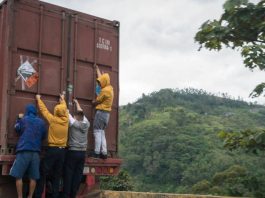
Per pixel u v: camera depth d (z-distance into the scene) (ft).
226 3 23.11
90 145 25.16
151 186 143.54
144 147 166.20
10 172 21.34
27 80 22.61
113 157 26.27
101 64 25.89
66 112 23.07
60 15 24.25
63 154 22.94
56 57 23.93
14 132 22.04
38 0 23.38
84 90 24.91
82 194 25.57
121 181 57.77
